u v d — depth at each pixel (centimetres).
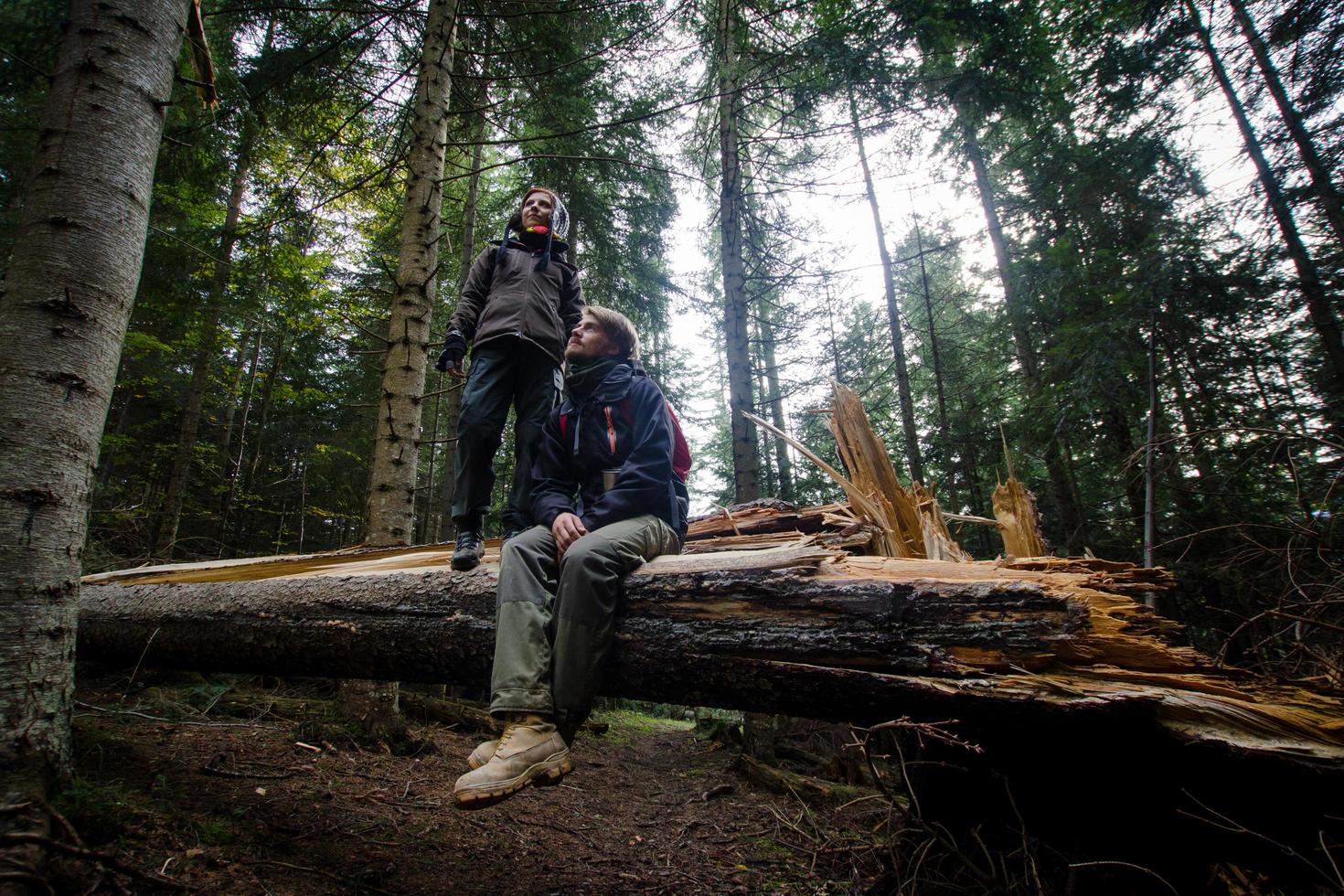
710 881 317
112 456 1048
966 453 1211
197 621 290
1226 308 726
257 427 1389
